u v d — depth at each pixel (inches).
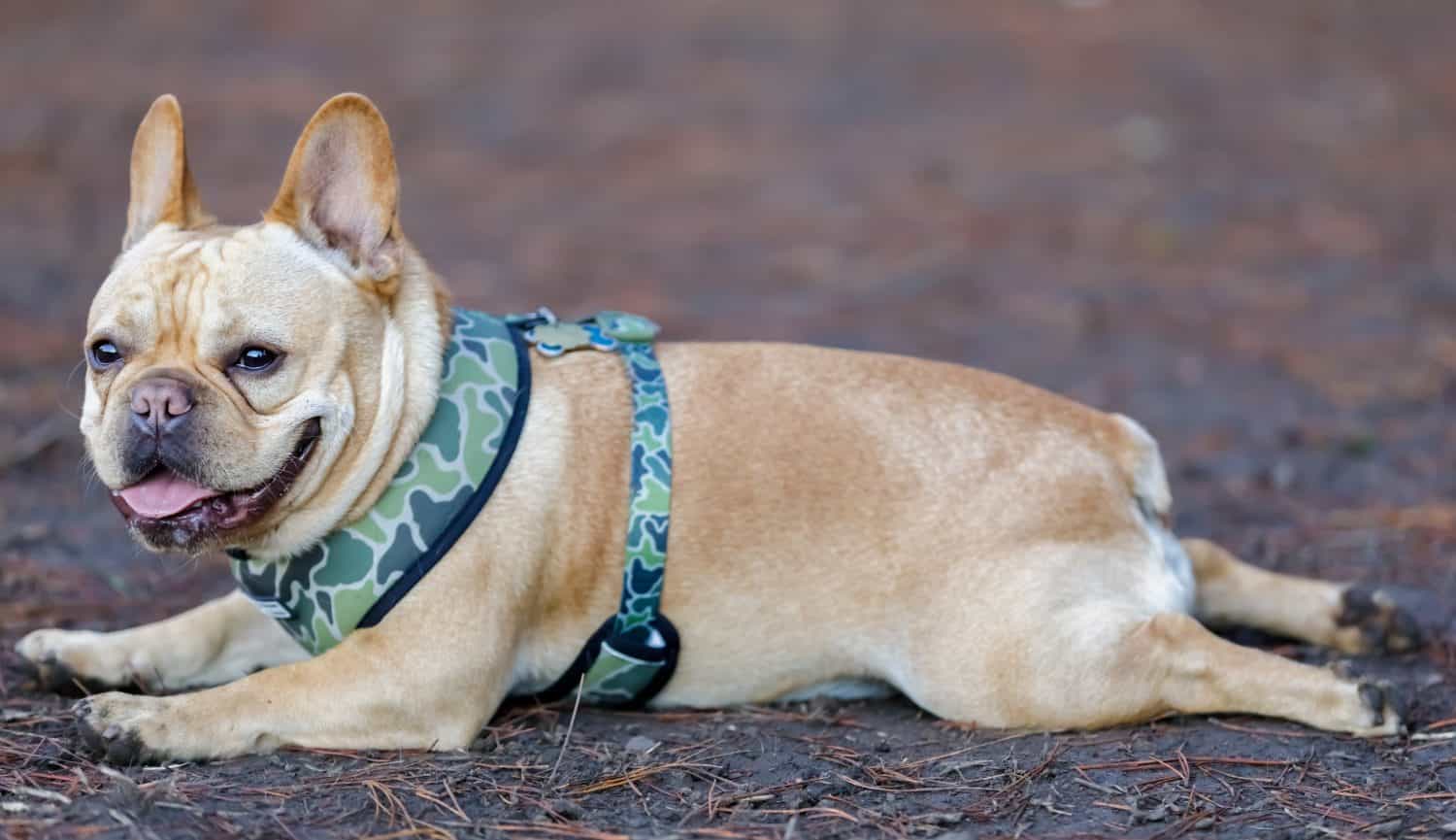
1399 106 723.4
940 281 494.0
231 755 183.3
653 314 446.9
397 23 819.4
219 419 175.5
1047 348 428.8
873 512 201.5
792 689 209.0
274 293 180.9
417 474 187.0
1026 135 669.9
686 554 198.4
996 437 207.9
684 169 623.2
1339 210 575.8
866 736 200.4
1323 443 350.9
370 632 186.1
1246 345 432.8
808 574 201.0
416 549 185.6
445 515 186.7
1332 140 671.1
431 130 664.4
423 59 756.0
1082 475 207.0
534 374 201.8
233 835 161.3
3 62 722.2
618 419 201.5
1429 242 535.8
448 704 186.9
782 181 607.8
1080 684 194.5
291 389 180.5
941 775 185.9
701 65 762.8
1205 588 233.9
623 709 210.1
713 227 550.9
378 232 187.6
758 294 475.2
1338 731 195.2
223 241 185.5
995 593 197.5
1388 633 227.1
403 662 184.7
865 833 169.3
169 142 201.3
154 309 179.2
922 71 759.1
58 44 760.3
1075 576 198.4
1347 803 177.5
